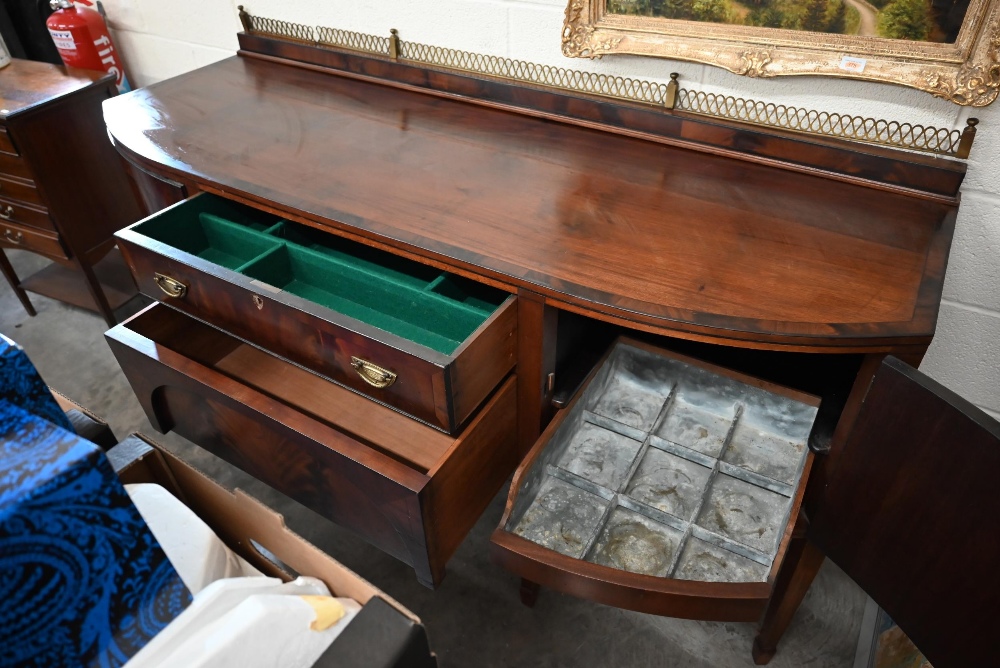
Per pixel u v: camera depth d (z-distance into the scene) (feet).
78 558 1.62
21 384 1.79
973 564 2.49
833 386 3.81
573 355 3.91
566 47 4.09
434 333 3.67
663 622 4.35
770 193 3.54
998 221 3.63
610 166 3.82
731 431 3.72
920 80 3.30
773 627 3.87
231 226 3.95
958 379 4.39
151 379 3.82
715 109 3.96
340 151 4.01
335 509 3.62
